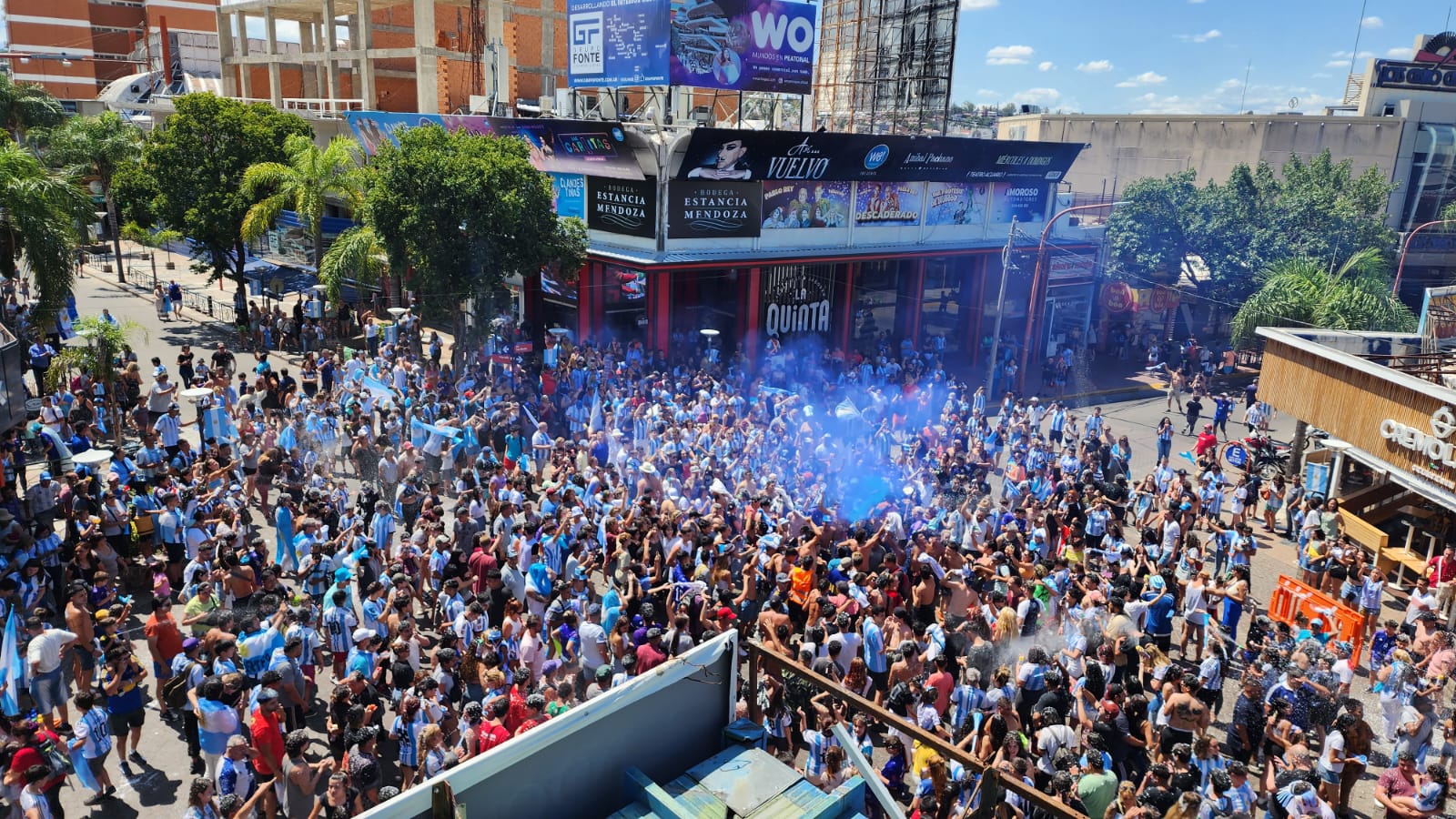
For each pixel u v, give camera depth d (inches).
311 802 372.8
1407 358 889.5
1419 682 541.0
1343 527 834.2
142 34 4072.3
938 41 1525.6
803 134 1255.5
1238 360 1704.0
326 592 556.1
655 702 231.3
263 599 496.1
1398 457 781.9
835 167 1347.2
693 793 219.9
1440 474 737.6
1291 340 908.6
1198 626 621.6
